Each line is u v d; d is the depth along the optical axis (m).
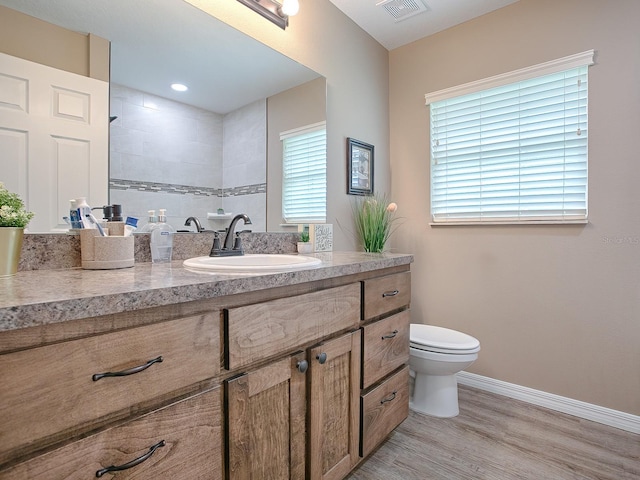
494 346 2.29
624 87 1.84
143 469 0.73
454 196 2.47
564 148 2.04
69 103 1.16
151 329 0.75
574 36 1.98
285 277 1.04
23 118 1.06
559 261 2.06
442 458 1.60
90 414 0.66
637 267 1.83
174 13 1.44
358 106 2.42
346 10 2.26
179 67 1.46
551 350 2.09
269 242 1.82
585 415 1.96
